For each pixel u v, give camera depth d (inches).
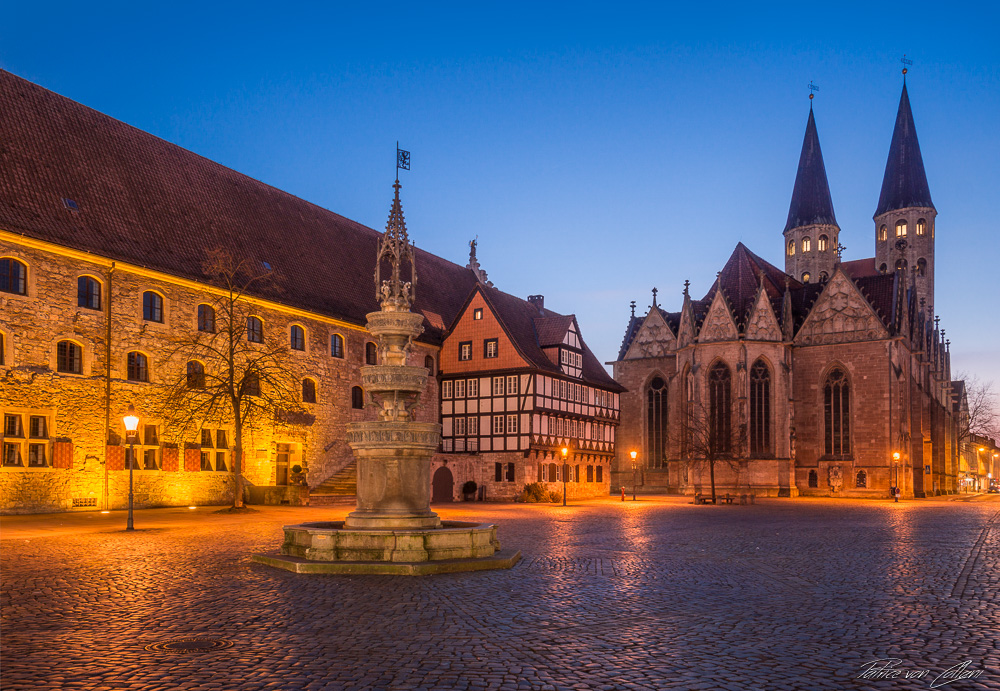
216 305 1776.6
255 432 1838.1
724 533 1069.8
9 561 719.1
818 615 478.0
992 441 5477.4
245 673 346.6
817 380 2829.7
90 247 1533.0
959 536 1032.8
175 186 1891.0
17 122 1589.6
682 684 332.2
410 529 705.0
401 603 514.3
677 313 3223.4
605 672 350.0
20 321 1413.6
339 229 2404.0
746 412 2684.5
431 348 2345.0
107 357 1549.0
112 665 359.6
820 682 334.3
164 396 1653.5
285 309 1929.1
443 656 376.8
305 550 696.4
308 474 1973.4
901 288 2859.3
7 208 1429.6
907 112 3929.6
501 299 2380.7
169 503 1642.5
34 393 1425.9
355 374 2149.4
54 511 1445.6
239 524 1154.7
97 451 1526.8
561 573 655.8
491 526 750.5
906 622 455.5
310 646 395.5
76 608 494.3
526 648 393.1
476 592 557.6
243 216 2047.2
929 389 3100.4
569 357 2395.4
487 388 2271.2
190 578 617.9
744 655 379.9
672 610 494.0
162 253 1700.3
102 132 1786.4
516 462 2194.9
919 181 3892.7
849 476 2751.0
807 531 1112.8
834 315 2827.3
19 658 372.8
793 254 4055.1
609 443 2635.3
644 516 1457.9
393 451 729.0
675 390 2942.9
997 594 552.7
